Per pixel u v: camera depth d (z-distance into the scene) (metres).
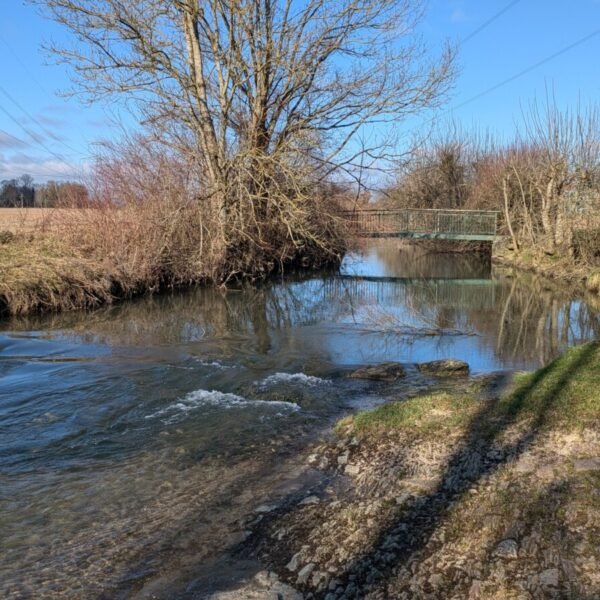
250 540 3.99
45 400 7.54
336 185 22.89
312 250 25.64
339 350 10.78
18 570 3.77
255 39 19.98
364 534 3.79
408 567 3.35
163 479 5.18
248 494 4.77
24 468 5.49
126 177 19.28
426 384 8.29
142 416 6.94
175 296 18.52
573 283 20.42
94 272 16.58
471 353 10.58
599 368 6.58
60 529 4.30
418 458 4.92
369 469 4.92
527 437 4.95
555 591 2.93
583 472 4.10
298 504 4.47
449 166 41.19
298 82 20.38
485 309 16.08
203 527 4.25
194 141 20.20
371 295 19.50
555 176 24.06
